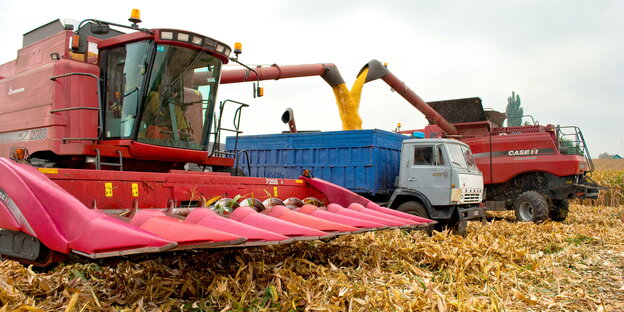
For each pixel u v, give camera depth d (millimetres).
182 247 3268
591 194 12742
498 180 13391
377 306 3951
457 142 9664
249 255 5039
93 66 6078
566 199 13273
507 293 4562
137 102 5785
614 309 4309
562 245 7809
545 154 12758
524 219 12539
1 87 6836
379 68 13344
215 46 6293
